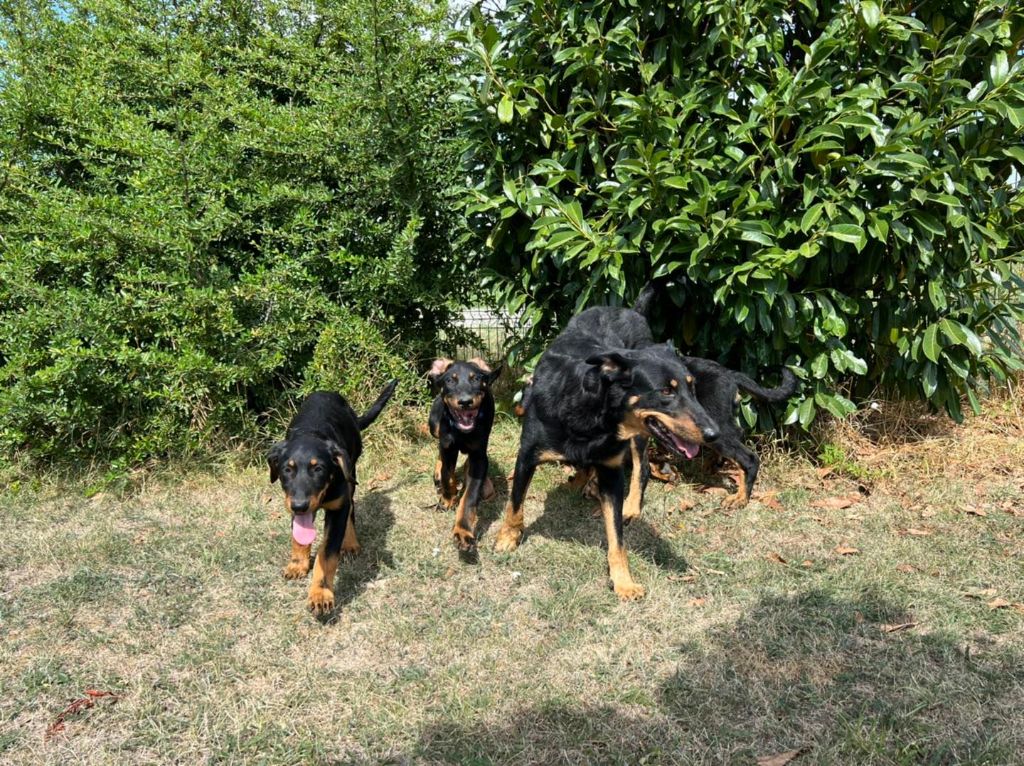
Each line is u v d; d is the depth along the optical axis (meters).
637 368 2.30
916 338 3.14
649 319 3.33
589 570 2.51
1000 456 3.31
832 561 2.55
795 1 3.07
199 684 1.97
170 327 3.25
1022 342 4.15
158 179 3.30
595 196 3.25
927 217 2.83
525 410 2.61
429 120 3.71
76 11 4.11
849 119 2.70
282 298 3.37
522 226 3.40
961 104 2.77
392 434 3.59
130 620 2.26
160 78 3.67
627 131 3.06
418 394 3.78
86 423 3.20
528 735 1.79
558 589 2.41
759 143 3.04
